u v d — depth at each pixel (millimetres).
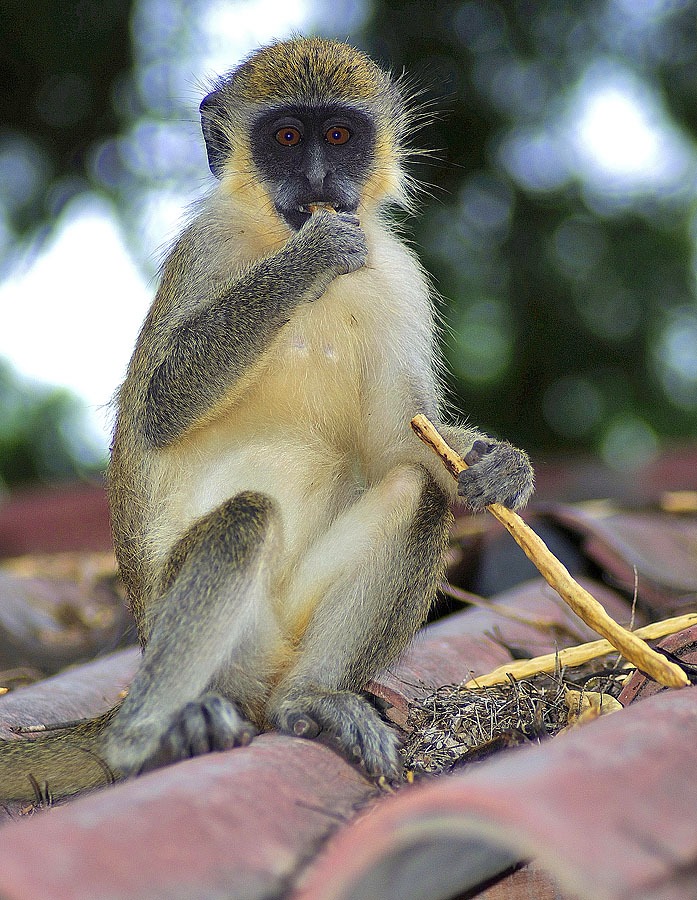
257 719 7590
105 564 14227
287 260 7906
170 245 9289
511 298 29797
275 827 4461
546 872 5461
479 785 3619
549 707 6812
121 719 6535
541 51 29922
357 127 9398
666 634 7527
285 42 9945
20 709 8219
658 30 30172
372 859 3490
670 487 16750
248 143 9227
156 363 8148
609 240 29562
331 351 8430
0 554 16906
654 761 4344
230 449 8320
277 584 7816
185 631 6770
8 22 28875
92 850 3803
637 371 29516
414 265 9453
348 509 8305
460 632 8883
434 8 29516
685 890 3752
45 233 30109
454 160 29859
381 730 6375
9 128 30281
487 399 29578
